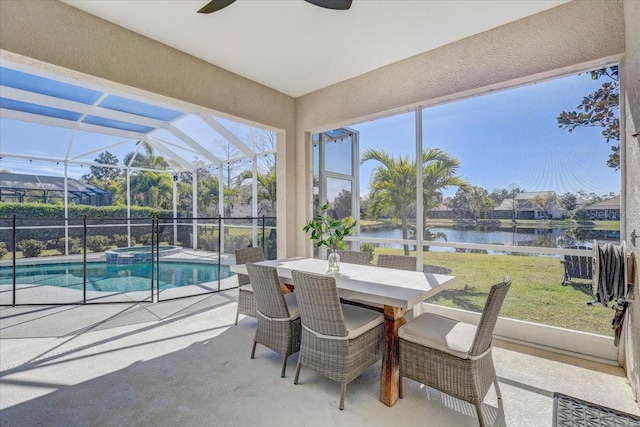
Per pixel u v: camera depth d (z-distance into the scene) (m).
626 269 2.19
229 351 2.92
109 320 3.71
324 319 2.12
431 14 2.84
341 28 3.06
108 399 2.17
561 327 2.86
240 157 8.38
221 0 2.38
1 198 7.43
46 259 7.65
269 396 2.21
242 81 4.13
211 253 9.01
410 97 3.66
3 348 2.94
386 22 2.96
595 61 2.61
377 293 2.18
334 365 2.12
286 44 3.34
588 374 2.47
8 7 2.44
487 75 3.12
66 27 2.70
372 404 2.12
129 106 6.00
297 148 4.89
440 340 1.97
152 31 3.11
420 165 3.74
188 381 2.40
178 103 3.57
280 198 4.89
